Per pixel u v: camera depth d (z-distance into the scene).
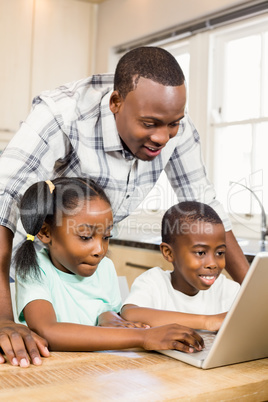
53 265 1.06
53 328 0.83
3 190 1.01
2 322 0.83
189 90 2.93
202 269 1.15
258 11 2.46
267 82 2.58
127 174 1.25
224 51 2.80
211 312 1.21
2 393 0.59
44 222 1.02
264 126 2.60
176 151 1.39
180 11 2.87
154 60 0.95
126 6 3.28
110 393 0.60
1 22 3.26
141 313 1.03
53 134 1.10
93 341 0.81
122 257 2.49
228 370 0.72
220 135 2.85
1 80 3.27
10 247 0.99
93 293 1.10
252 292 0.68
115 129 1.14
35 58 3.37
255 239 2.57
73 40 3.50
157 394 0.60
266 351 0.79
